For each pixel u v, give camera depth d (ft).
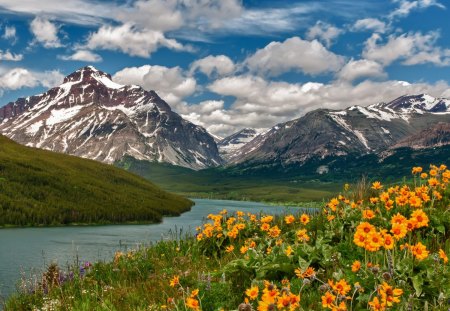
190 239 51.34
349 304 21.93
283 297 17.57
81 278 44.86
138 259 47.75
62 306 36.76
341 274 25.57
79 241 300.40
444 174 40.96
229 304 26.17
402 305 19.94
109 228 458.91
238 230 46.01
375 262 26.84
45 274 46.26
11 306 41.81
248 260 32.58
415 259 24.57
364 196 46.44
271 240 37.29
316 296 24.09
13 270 165.89
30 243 292.81
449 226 33.76
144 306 30.01
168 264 44.78
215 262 41.63
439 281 22.74
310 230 40.81
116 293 36.11
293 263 30.37
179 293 31.24
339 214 41.32
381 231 22.13
